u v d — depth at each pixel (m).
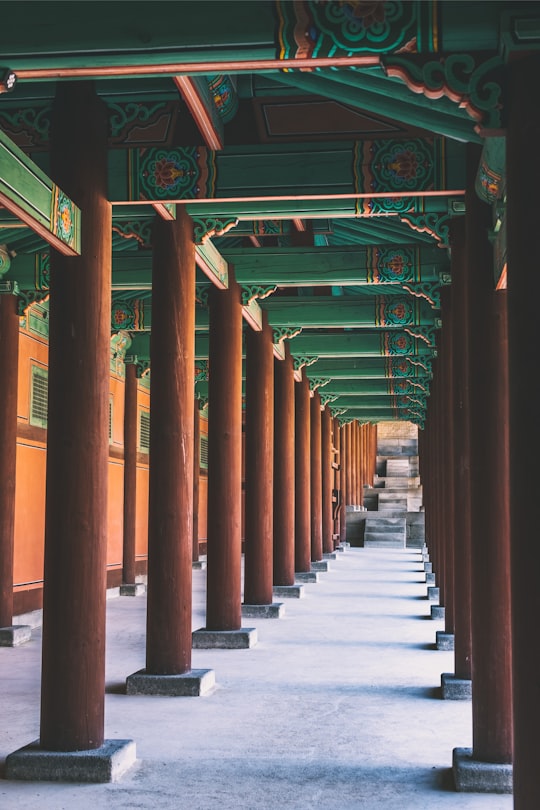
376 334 20.02
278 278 13.42
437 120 7.09
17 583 16.23
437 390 19.02
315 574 24.08
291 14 5.50
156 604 10.56
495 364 7.71
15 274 14.36
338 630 15.66
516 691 5.27
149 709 9.74
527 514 5.24
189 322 10.56
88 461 7.74
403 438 59.41
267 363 16.70
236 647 13.72
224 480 13.89
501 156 6.57
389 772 7.70
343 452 40.03
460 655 10.53
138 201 8.45
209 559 13.99
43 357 17.58
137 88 8.51
